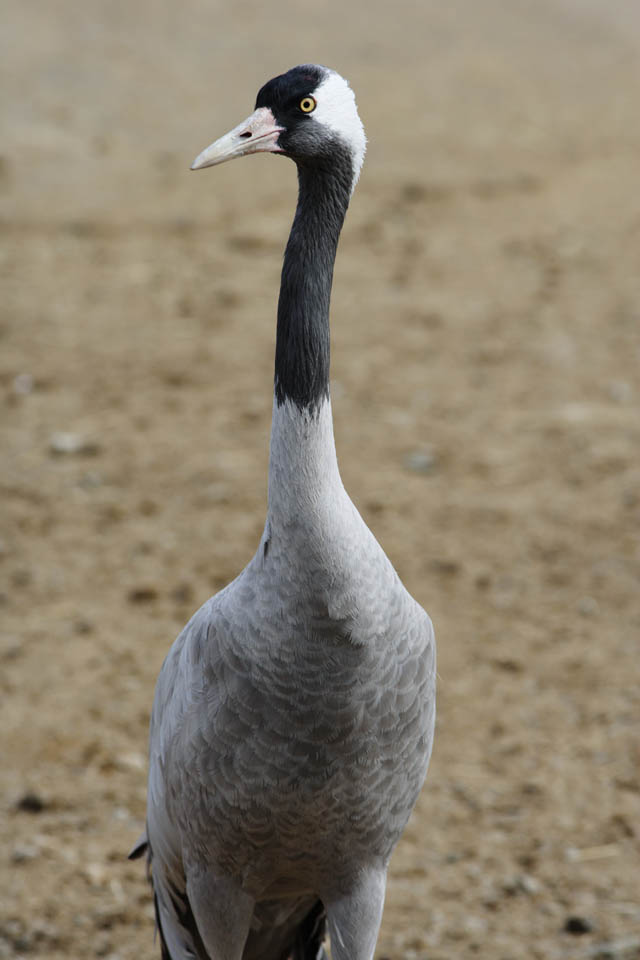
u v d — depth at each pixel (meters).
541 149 21.22
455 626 9.13
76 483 11.05
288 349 4.55
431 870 6.89
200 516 10.58
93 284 15.59
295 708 4.59
